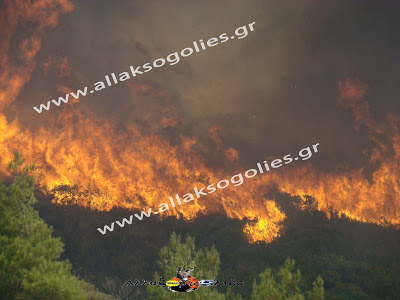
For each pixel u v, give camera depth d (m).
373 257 54.78
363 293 45.41
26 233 11.19
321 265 50.94
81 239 56.84
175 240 11.55
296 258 54.72
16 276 9.91
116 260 54.50
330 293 45.69
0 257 10.04
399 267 51.59
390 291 46.41
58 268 10.64
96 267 52.91
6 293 9.66
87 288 17.19
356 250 57.22
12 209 11.32
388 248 56.97
